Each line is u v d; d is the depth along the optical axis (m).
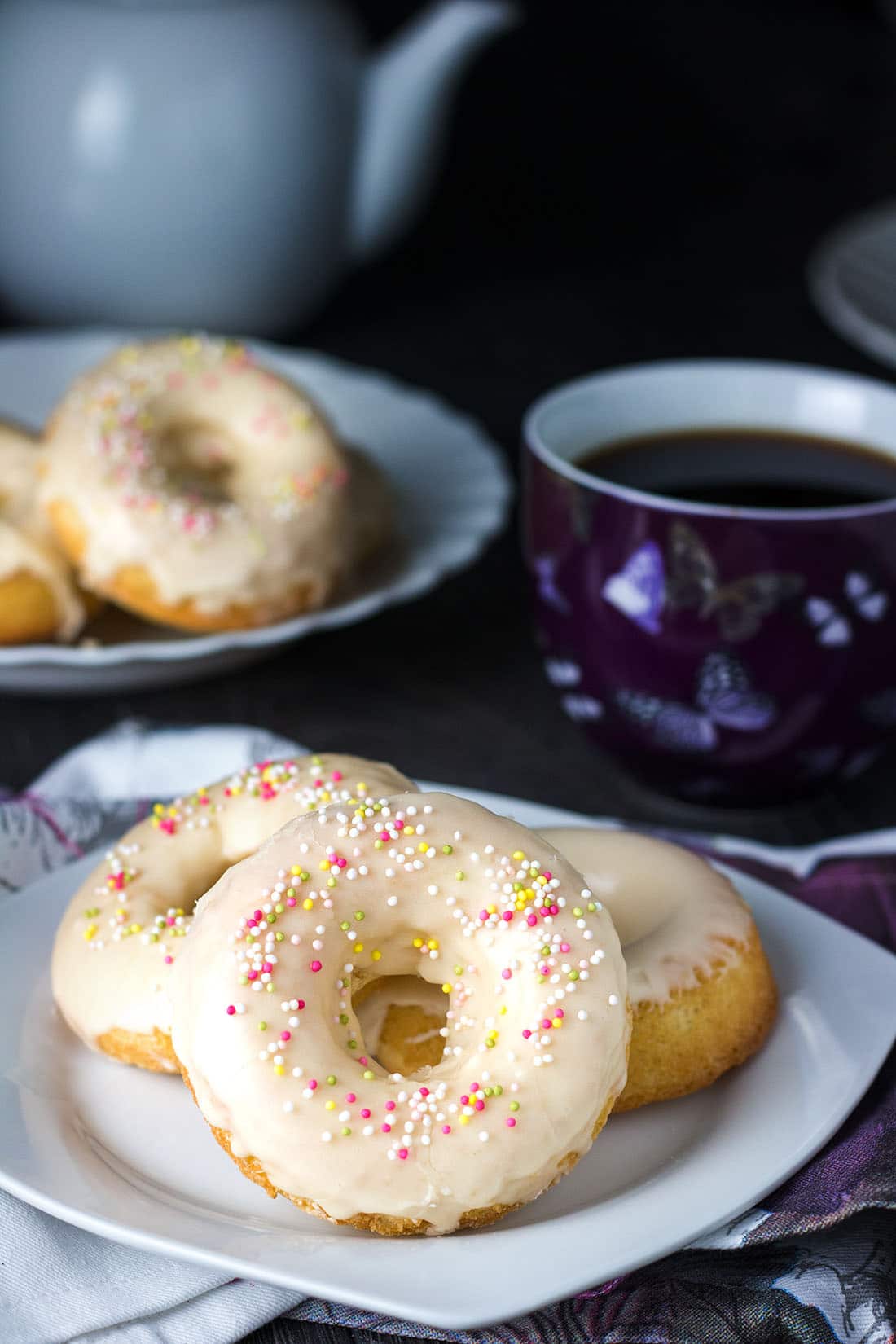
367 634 0.85
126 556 0.79
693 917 0.65
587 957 0.61
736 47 1.80
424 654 0.84
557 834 0.68
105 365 0.85
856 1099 0.62
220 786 0.68
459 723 0.80
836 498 0.73
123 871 0.66
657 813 0.76
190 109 0.99
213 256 1.04
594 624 0.72
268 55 1.00
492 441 0.99
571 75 1.70
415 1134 0.60
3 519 0.81
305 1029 0.60
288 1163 0.59
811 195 1.45
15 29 1.00
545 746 0.79
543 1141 0.60
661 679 0.72
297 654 0.84
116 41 0.98
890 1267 0.61
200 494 0.82
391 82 1.07
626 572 0.71
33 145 1.00
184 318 1.09
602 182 1.47
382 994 0.63
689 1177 0.61
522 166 1.49
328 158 1.05
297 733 0.79
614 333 1.16
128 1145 0.62
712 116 1.63
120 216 1.02
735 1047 0.64
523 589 0.88
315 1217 0.61
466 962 0.62
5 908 0.67
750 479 0.74
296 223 1.05
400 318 1.19
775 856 0.71
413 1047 0.63
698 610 0.70
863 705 0.72
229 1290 0.61
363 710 0.81
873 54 1.80
